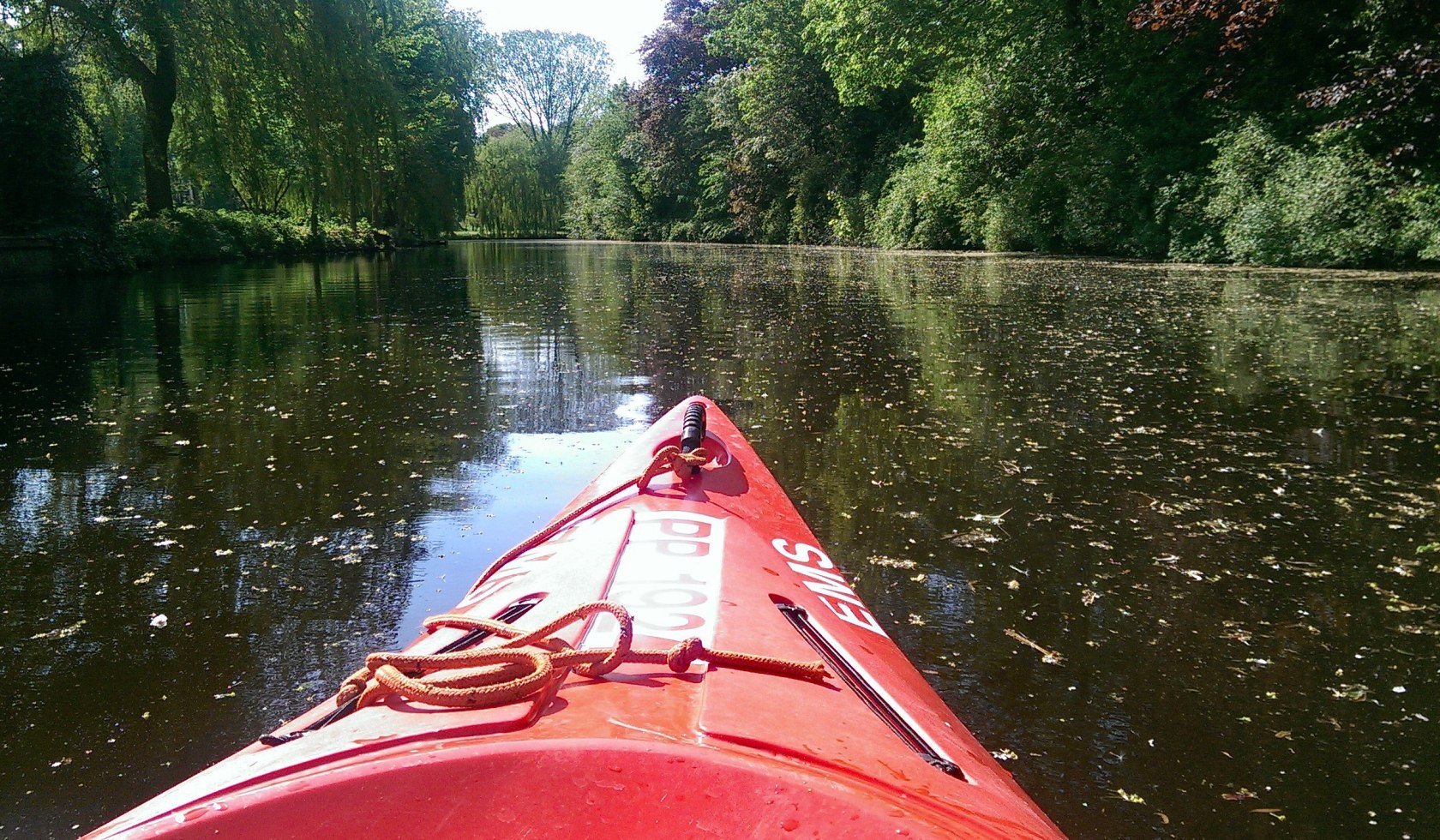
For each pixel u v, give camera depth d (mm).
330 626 3283
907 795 1134
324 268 23281
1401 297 12461
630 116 55344
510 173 63219
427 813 989
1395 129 15695
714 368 8234
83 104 18750
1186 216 20141
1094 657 3090
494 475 5074
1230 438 5707
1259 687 2902
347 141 23375
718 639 1614
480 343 9836
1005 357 8539
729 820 992
